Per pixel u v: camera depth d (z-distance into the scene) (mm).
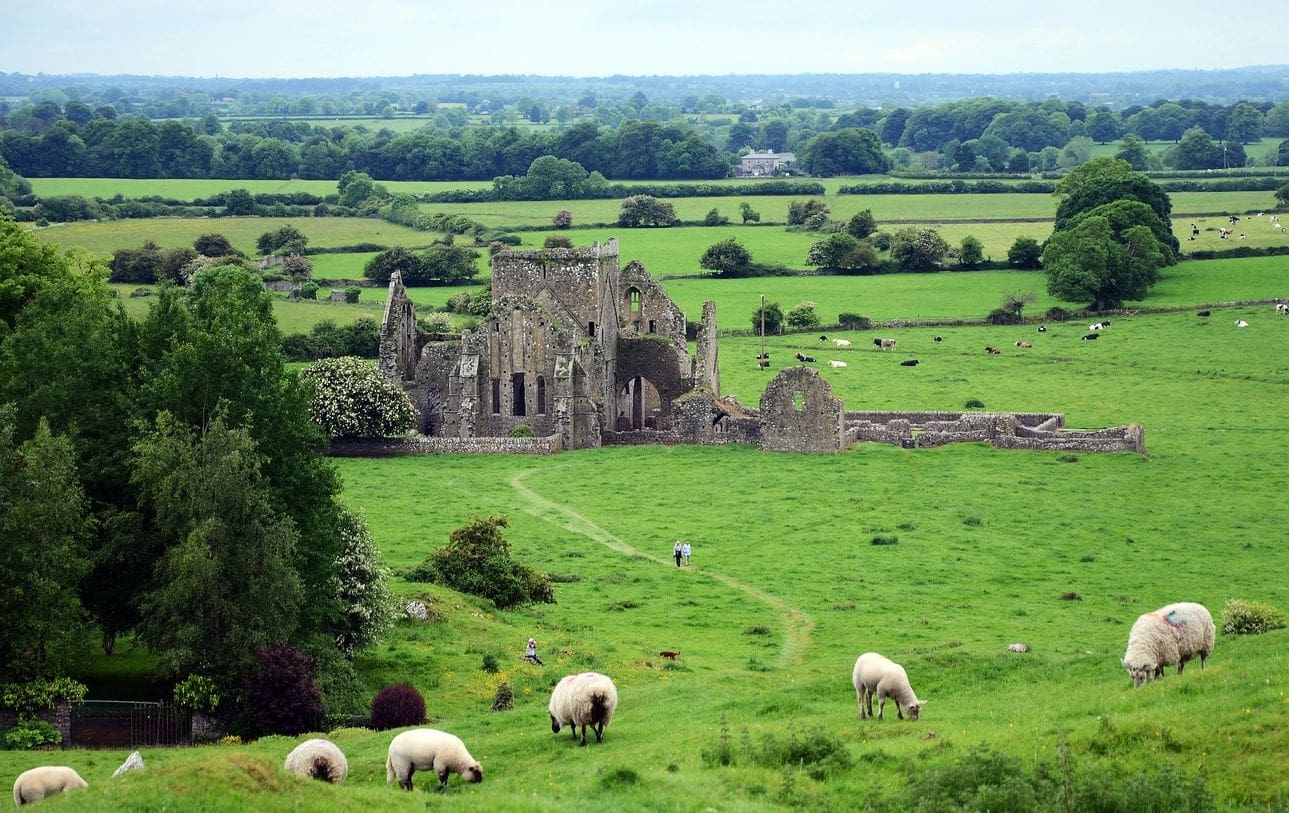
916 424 174000
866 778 55875
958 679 75125
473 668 86812
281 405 89250
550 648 91312
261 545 80312
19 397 90625
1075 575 114500
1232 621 85812
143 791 48188
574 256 174625
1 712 77000
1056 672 74312
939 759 56094
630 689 78750
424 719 75938
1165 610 65312
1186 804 49375
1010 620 100312
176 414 87562
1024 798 50094
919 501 138750
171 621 78812
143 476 81688
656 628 99000
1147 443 167875
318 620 85000
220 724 78250
